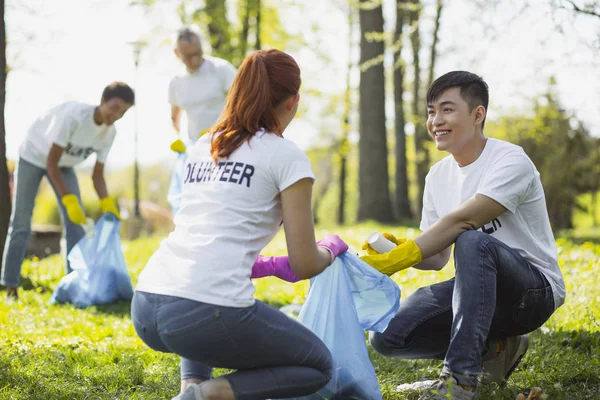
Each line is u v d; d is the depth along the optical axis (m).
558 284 3.09
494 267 2.87
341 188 27.77
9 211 7.08
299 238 2.48
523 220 3.09
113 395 3.31
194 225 2.51
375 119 16.27
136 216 15.56
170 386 3.43
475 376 2.81
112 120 5.74
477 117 3.11
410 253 2.94
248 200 2.48
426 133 20.69
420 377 3.48
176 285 2.43
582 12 5.53
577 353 3.74
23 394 3.24
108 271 5.75
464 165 3.17
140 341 4.31
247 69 2.62
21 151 5.92
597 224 18.61
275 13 20.23
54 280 6.77
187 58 6.27
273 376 2.52
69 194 5.82
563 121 14.29
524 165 3.00
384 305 2.96
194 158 2.67
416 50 17.88
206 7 16.89
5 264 5.89
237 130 2.56
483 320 2.82
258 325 2.44
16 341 4.25
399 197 19.98
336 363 2.88
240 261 2.44
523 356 3.46
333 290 2.91
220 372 3.67
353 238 10.25
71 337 4.40
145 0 16.92
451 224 2.96
